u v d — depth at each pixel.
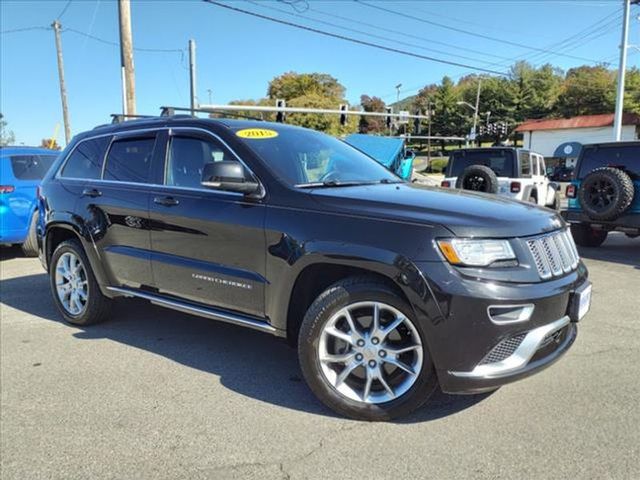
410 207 3.05
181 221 3.85
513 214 3.08
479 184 10.78
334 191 3.40
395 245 2.90
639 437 2.89
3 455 2.86
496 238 2.85
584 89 79.44
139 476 2.65
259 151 3.71
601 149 8.84
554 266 3.05
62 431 3.09
